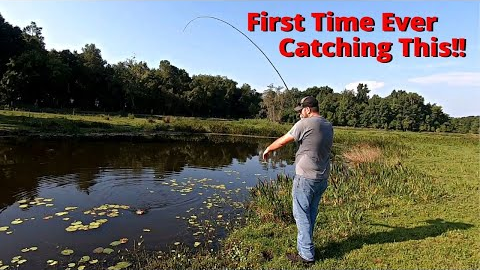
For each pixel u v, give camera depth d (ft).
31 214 24.02
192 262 16.17
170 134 98.99
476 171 39.68
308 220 14.79
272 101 164.45
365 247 15.96
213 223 22.43
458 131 217.56
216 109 244.42
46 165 41.06
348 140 89.81
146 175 37.50
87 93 194.59
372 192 26.50
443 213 21.43
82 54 207.10
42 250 18.28
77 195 28.89
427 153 60.44
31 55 169.58
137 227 21.67
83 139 71.61
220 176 39.01
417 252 15.38
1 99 152.25
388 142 78.95
